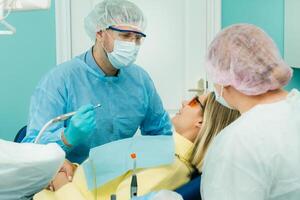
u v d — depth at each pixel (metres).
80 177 1.30
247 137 0.98
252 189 0.96
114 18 1.55
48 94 1.55
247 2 2.85
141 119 1.77
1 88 2.69
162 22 2.85
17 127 2.73
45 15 2.66
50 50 2.70
